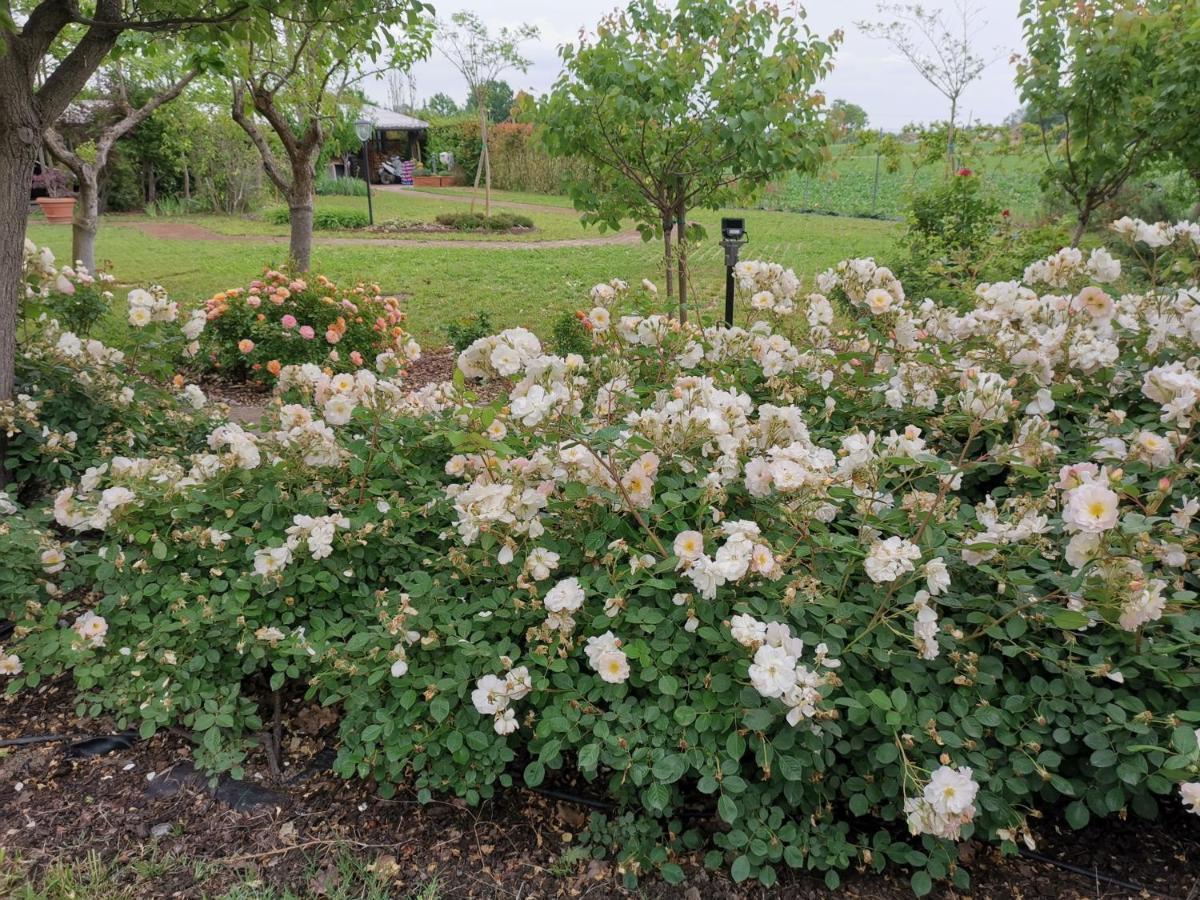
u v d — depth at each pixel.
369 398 2.79
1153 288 3.39
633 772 1.86
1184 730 1.68
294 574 2.42
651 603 2.14
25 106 3.30
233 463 2.59
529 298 10.50
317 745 2.47
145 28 3.55
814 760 1.89
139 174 23.53
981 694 2.00
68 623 2.79
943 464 2.11
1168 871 2.02
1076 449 2.65
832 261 12.67
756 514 2.32
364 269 12.81
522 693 1.98
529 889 1.99
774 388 3.05
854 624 2.05
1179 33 5.74
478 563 2.34
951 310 3.38
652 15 6.13
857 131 10.73
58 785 2.28
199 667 2.36
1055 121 6.96
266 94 7.52
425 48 8.20
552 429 2.21
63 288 4.22
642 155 6.39
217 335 6.39
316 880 2.00
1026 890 1.98
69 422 3.59
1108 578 1.81
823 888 1.98
